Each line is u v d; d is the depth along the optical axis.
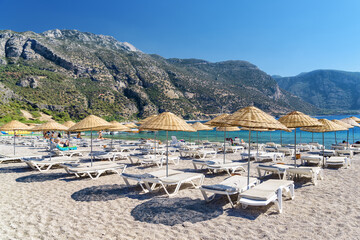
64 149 12.88
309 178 7.13
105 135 36.72
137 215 4.40
